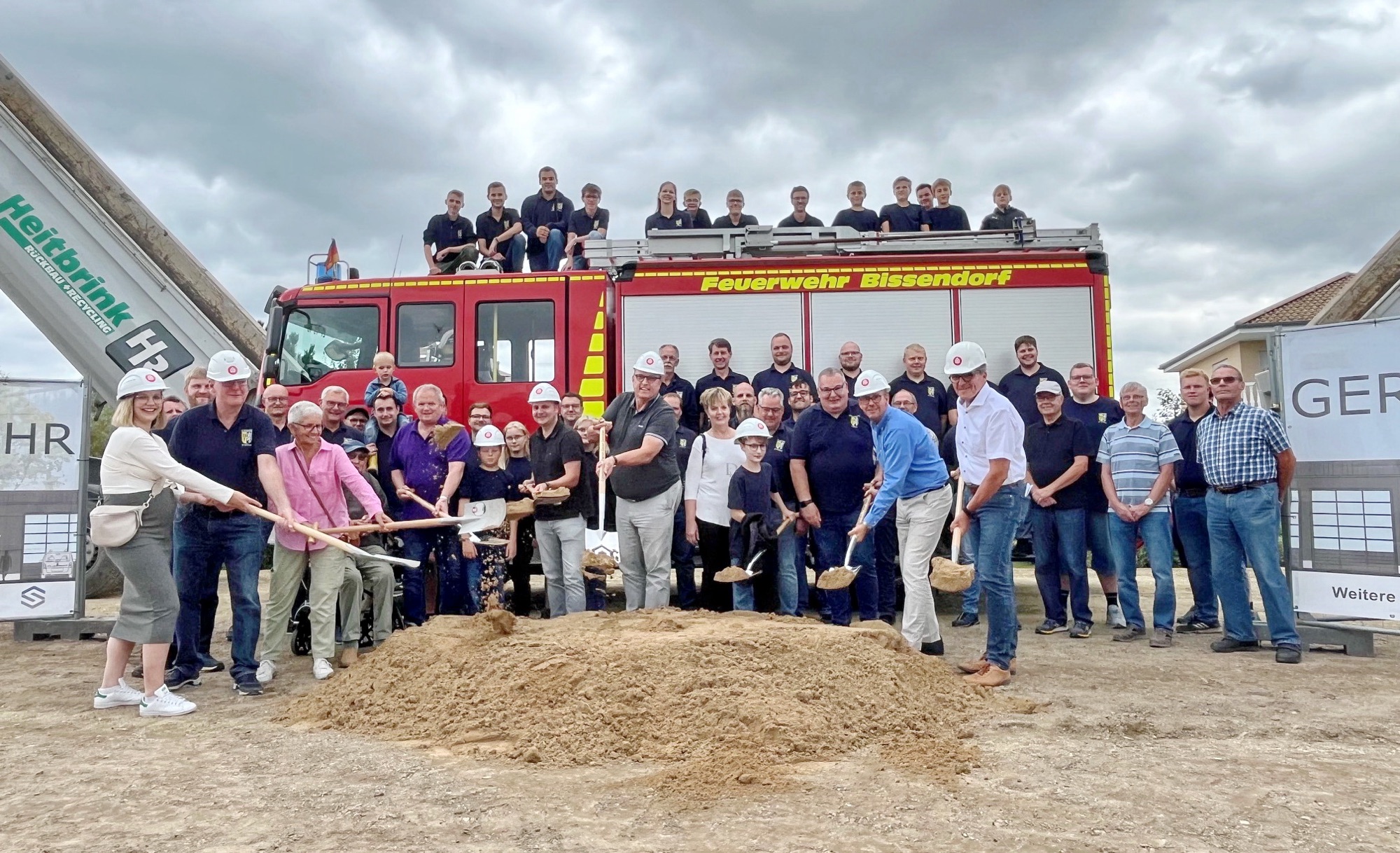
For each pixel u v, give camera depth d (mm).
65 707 5348
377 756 4230
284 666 6578
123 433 5086
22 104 11180
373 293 9719
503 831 3258
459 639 5461
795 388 8578
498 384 9586
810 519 7066
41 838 3205
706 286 9531
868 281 9422
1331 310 10125
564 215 11539
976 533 6031
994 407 5664
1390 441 6711
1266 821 3311
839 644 5051
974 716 4895
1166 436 7406
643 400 7156
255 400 11227
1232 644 6984
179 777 3924
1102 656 6766
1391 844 3105
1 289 11180
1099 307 9250
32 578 7762
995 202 11133
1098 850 3053
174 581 5352
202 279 11414
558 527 7180
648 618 5836
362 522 6566
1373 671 6207
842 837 3168
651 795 3623
